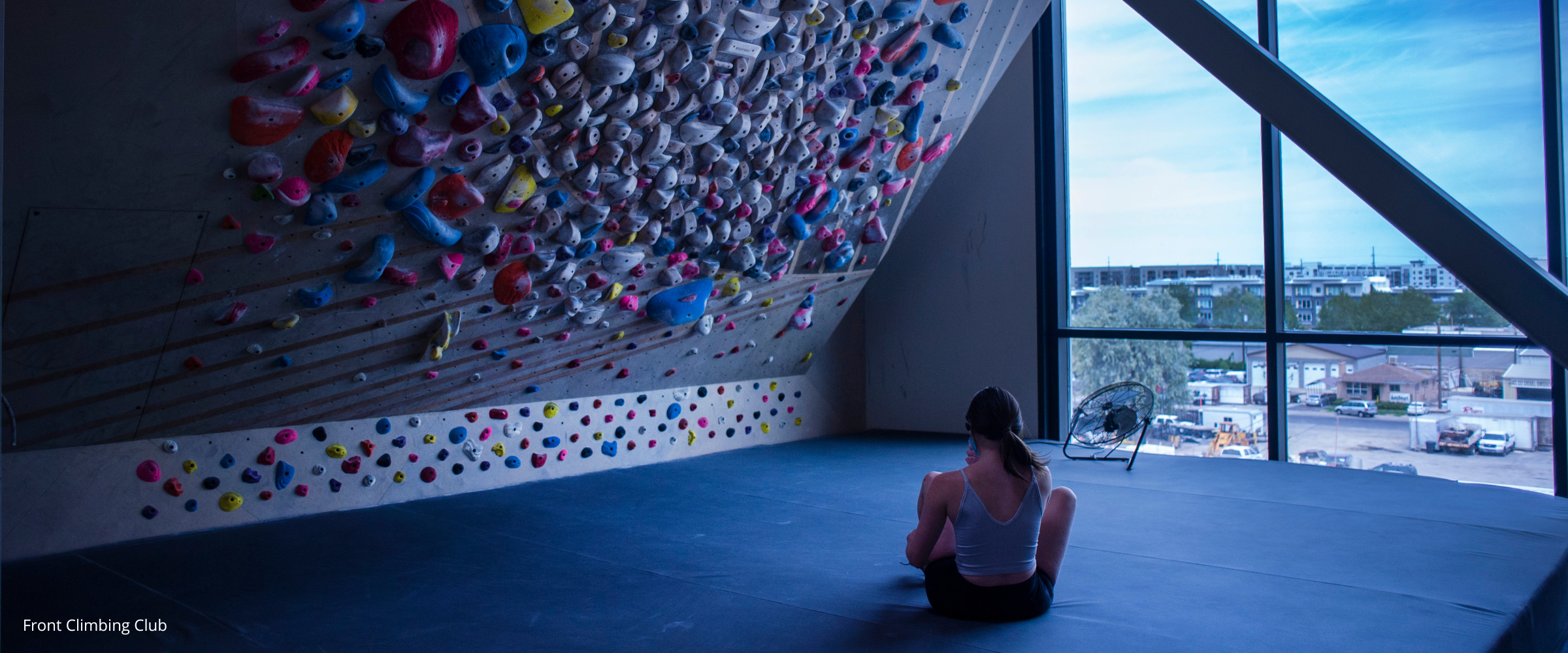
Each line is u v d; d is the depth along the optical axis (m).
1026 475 2.90
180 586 3.46
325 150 3.21
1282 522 4.36
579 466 5.76
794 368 7.18
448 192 3.65
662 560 3.82
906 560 3.81
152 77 2.75
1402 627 2.93
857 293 6.67
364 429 4.83
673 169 4.21
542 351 5.07
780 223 5.20
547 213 4.07
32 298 3.16
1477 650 2.73
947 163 7.36
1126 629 2.92
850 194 5.38
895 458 6.38
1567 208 5.11
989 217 7.20
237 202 3.25
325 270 3.73
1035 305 6.98
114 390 3.74
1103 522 4.39
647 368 5.86
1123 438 5.75
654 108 3.86
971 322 7.33
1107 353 6.81
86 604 3.24
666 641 2.88
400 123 3.26
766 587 3.43
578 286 4.64
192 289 3.47
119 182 2.96
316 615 3.14
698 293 5.26
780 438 7.13
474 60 3.21
